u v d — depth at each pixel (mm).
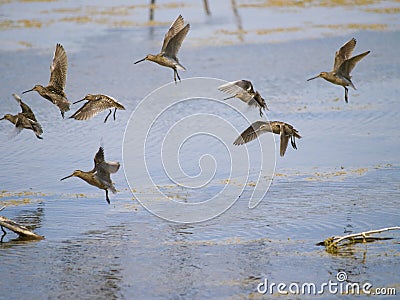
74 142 28172
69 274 18094
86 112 17391
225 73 38531
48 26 49781
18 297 16984
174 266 18469
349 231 20359
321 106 32750
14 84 36438
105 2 59906
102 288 17438
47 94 18016
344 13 54219
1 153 26953
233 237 20141
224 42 45562
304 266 18344
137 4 58938
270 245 19562
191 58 41812
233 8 56812
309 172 25031
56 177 24766
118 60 41062
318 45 44438
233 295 17047
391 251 19016
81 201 22766
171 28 19500
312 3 58844
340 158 26359
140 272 18188
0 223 20188
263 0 61125
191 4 59062
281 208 22078
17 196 23172
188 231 20609
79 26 49844
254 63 40562
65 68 18312
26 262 18734
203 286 17484
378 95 34250
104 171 17312
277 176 24750
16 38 46062
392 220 21016
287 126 18031
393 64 39906
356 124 30172
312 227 20672
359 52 42875
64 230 20656
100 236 20297
